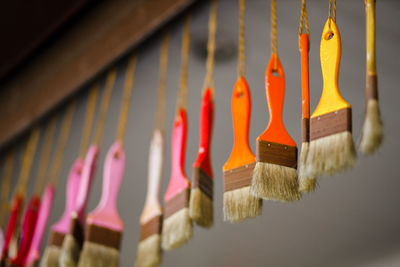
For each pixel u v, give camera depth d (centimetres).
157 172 132
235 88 109
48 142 258
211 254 420
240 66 114
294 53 225
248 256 416
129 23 192
